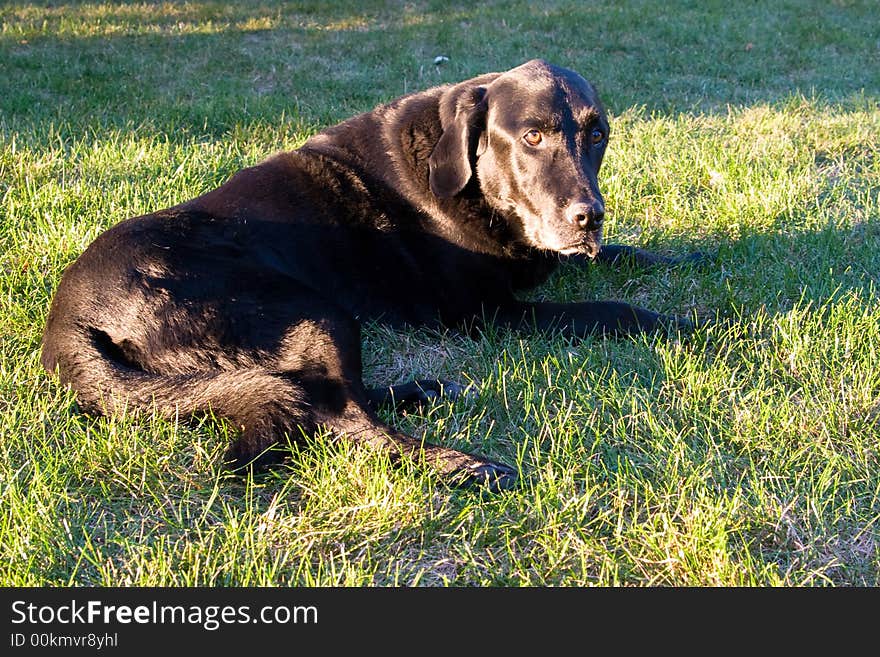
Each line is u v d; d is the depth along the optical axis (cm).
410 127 168
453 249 167
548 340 167
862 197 210
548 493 137
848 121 253
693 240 196
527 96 159
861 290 172
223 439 147
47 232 185
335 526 135
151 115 264
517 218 164
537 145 159
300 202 165
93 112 266
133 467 142
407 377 162
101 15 393
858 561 131
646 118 277
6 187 207
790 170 222
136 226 157
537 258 170
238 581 129
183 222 158
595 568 131
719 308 173
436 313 170
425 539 134
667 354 158
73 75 309
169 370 149
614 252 186
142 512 139
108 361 149
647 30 387
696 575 129
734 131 249
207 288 151
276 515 136
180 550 133
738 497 135
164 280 151
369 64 346
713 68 339
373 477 139
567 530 134
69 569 131
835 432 146
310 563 131
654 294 179
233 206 162
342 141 170
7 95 281
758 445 145
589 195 156
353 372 148
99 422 147
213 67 333
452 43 367
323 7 421
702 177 219
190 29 381
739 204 201
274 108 278
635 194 211
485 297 169
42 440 144
